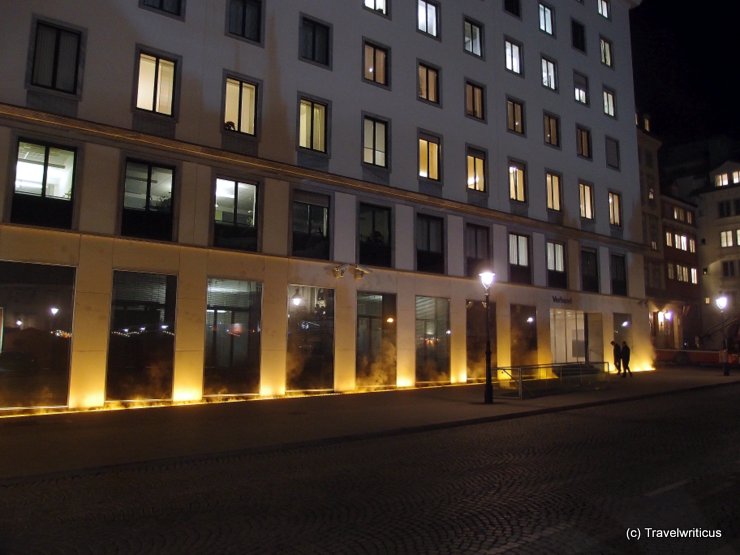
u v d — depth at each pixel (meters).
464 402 19.53
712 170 57.34
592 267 34.62
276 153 21.80
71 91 17.81
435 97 27.59
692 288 53.91
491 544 5.93
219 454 11.13
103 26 18.56
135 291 18.52
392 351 24.50
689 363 40.47
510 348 28.95
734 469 9.32
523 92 31.67
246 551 5.84
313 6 23.61
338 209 23.38
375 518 6.91
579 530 6.33
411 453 11.36
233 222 20.73
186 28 20.28
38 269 16.92
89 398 17.33
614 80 38.16
